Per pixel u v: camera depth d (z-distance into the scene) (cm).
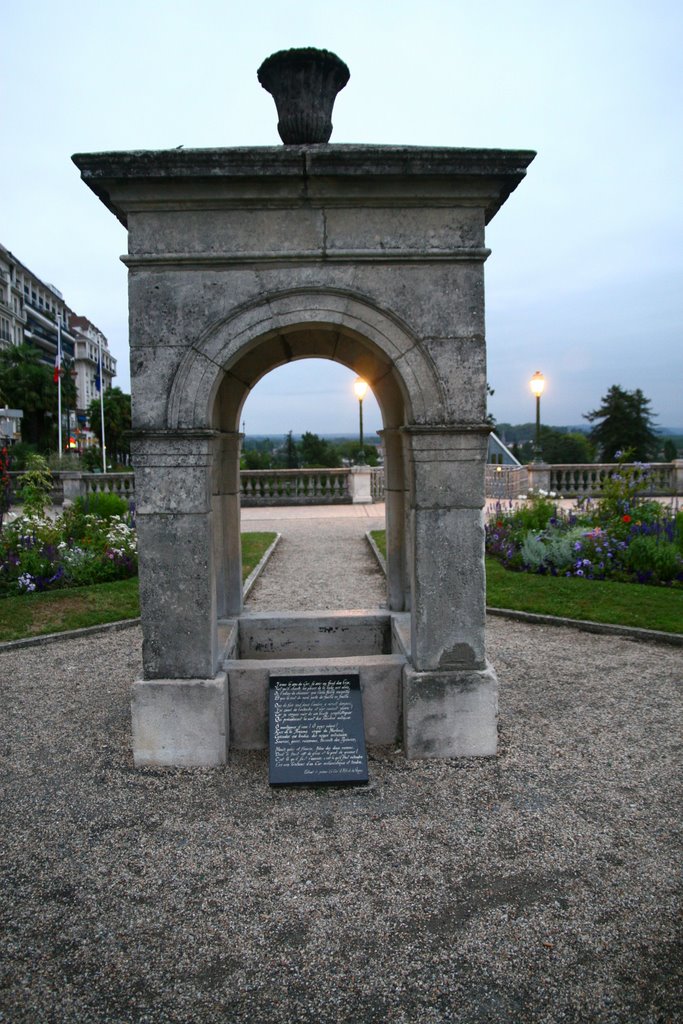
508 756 474
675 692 592
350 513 1916
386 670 488
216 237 444
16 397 4531
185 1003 274
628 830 387
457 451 455
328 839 381
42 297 7719
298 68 471
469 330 453
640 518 1149
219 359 448
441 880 346
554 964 292
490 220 497
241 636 611
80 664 692
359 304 451
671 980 282
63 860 367
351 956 298
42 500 1214
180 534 454
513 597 892
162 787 439
